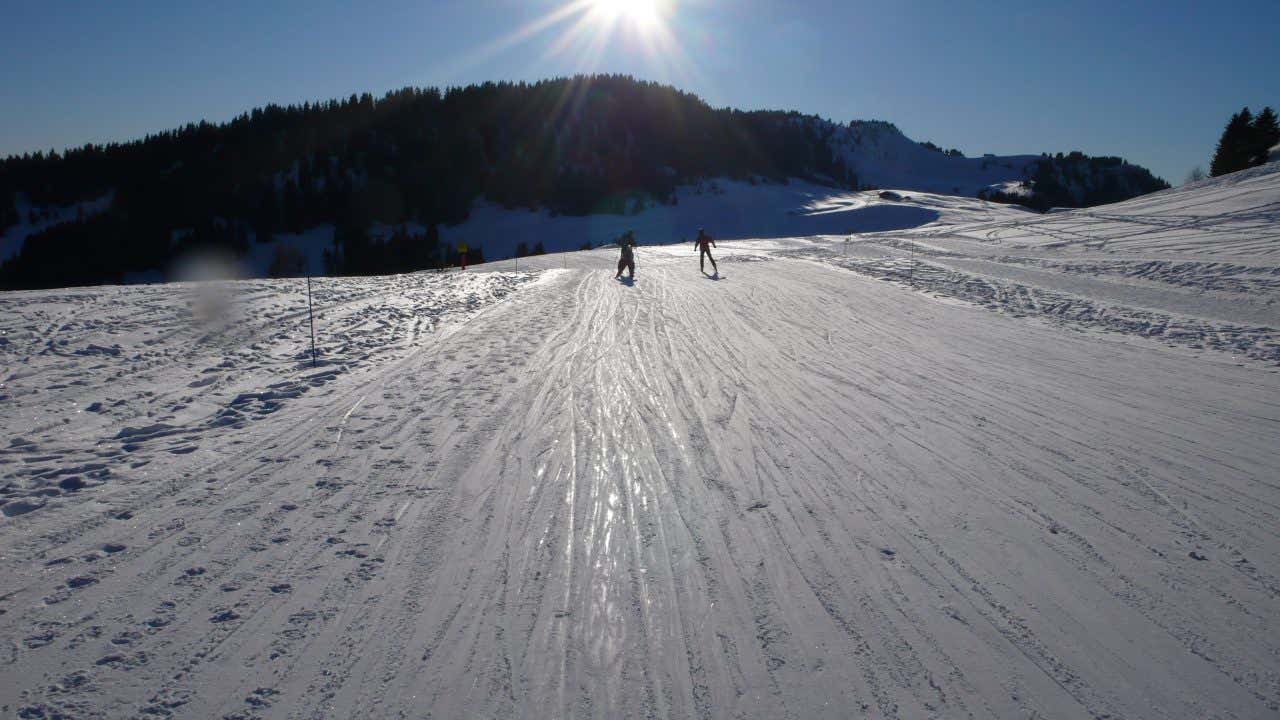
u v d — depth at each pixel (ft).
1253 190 144.97
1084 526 14.60
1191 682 9.68
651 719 8.84
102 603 11.10
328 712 8.82
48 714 8.60
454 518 14.61
